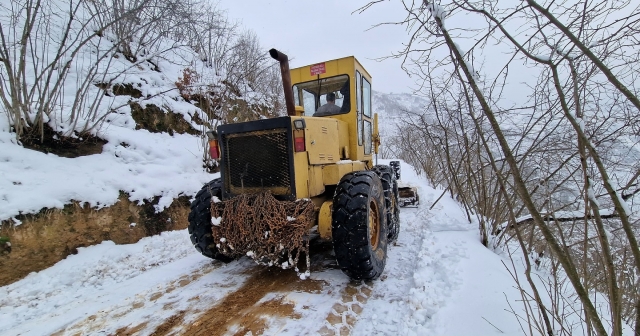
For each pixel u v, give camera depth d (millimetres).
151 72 6480
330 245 3928
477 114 3578
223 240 2850
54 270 3238
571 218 2889
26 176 3520
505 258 3312
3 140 3617
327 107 3943
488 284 2516
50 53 5059
